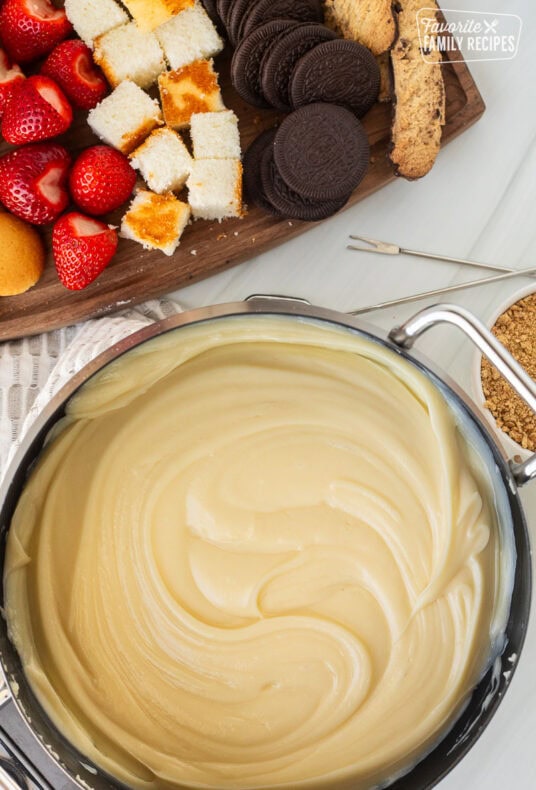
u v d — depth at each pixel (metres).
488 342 0.64
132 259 0.76
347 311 0.77
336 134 0.73
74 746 0.66
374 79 0.73
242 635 0.68
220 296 0.78
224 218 0.76
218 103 0.75
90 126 0.75
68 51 0.73
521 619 0.67
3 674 0.65
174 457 0.70
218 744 0.68
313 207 0.74
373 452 0.70
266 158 0.74
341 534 0.69
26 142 0.73
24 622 0.67
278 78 0.73
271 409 0.70
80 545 0.69
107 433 0.70
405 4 0.73
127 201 0.76
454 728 0.69
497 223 0.78
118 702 0.68
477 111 0.77
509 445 0.74
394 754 0.68
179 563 0.69
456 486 0.70
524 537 0.67
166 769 0.67
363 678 0.69
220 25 0.76
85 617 0.68
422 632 0.69
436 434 0.70
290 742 0.68
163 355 0.69
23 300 0.75
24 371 0.76
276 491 0.70
